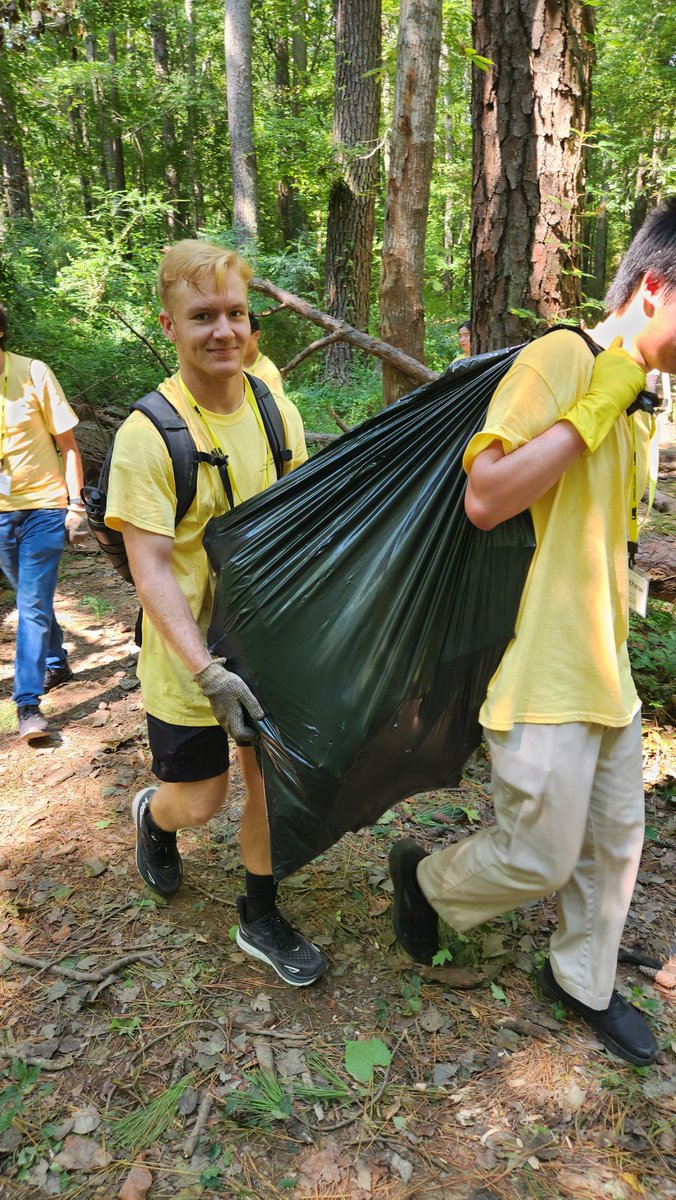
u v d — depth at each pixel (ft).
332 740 5.70
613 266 76.95
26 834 9.31
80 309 34.60
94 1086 6.10
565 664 5.54
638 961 7.29
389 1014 6.76
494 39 10.57
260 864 6.95
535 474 4.92
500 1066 6.26
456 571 5.70
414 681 5.74
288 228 63.98
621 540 5.69
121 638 15.35
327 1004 6.88
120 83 62.34
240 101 42.96
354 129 36.45
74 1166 5.50
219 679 5.67
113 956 7.40
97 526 6.23
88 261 36.14
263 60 81.56
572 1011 6.72
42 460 11.43
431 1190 5.35
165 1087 6.09
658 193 38.55
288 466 6.80
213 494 6.22
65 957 7.39
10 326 26.22
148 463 5.79
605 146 11.00
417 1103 5.96
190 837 9.17
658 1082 6.14
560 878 5.90
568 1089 6.05
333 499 5.93
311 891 8.30
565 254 11.09
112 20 62.80
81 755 11.14
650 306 5.23
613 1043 6.33
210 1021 6.68
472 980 7.06
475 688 5.88
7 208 45.37
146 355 28.99
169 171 77.05
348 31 35.53
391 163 13.05
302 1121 5.82
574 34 10.44
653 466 5.98
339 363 35.94
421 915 7.09
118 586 18.21
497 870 6.04
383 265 13.76
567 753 5.56
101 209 44.19
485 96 10.84
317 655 5.78
